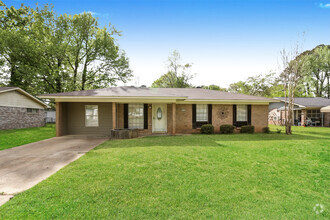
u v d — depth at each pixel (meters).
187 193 3.00
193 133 11.99
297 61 11.85
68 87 20.70
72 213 2.38
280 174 4.02
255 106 12.74
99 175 3.71
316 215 2.46
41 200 2.70
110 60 23.59
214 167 4.36
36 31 20.09
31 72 18.12
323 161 5.03
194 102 11.90
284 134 11.31
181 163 4.60
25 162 4.82
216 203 2.72
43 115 20.34
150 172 3.93
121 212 2.42
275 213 2.50
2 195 2.88
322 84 33.75
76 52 21.30
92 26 22.42
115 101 10.04
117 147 6.67
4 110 14.45
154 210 2.48
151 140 8.35
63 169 4.10
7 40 17.44
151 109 11.68
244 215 2.43
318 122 19.52
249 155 5.56
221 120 12.34
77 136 10.36
